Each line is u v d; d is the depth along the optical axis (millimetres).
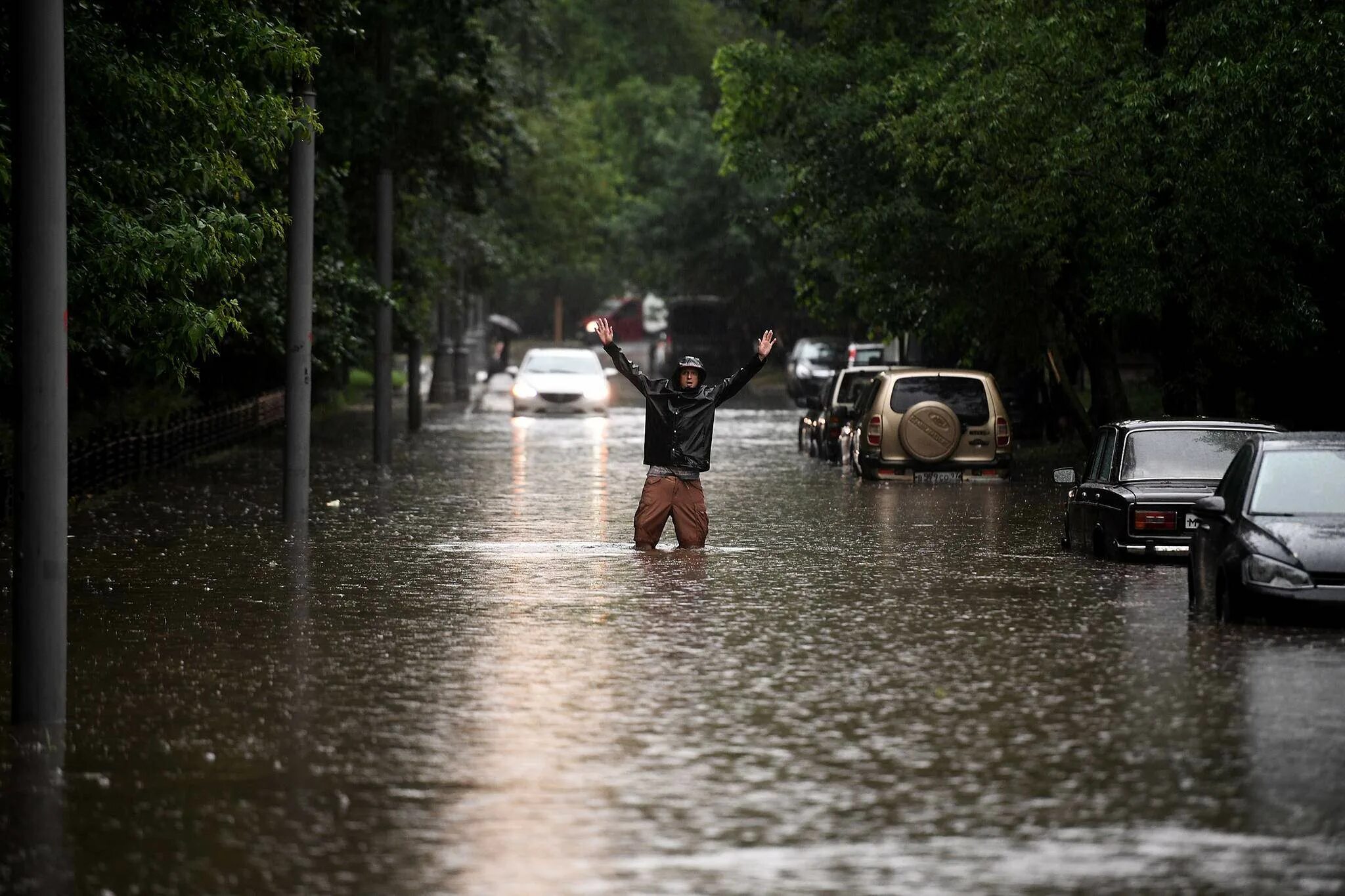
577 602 45094
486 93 96625
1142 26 76062
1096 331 96438
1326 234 75812
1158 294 72250
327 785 26016
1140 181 71188
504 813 24359
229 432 114562
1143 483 54094
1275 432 53406
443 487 83375
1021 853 22266
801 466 98812
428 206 134500
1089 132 71188
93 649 38094
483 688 33500
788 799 25047
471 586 48219
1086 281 86375
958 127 76500
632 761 27438
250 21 50344
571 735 29312
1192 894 20625
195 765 27422
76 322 52000
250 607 44469
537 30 163250
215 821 24109
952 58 82312
